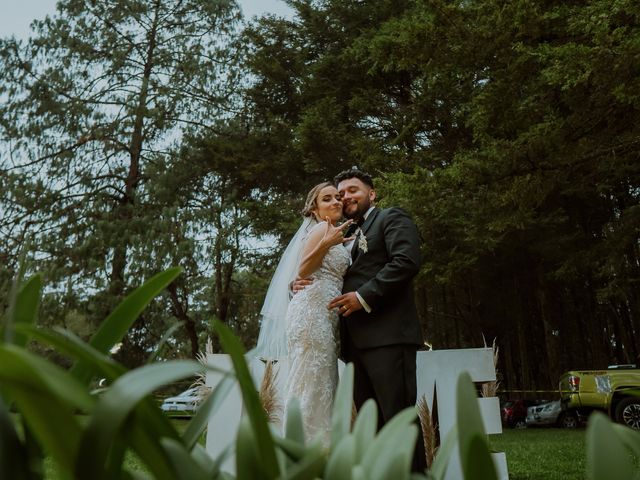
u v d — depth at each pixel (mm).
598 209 14906
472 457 373
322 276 2812
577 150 7512
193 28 17906
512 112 7867
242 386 420
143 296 514
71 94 16703
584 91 6965
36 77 16109
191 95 17375
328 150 14172
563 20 7398
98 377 503
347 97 15750
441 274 11352
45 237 14469
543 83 7672
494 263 15117
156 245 14328
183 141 16391
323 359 2701
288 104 17047
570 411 13312
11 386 316
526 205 8023
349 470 414
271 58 16484
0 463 347
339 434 623
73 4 16766
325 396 2660
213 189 17109
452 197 8664
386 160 12961
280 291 3172
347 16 15977
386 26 12883
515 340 19938
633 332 17812
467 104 11125
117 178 17109
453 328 20547
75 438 330
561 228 13750
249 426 459
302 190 15867
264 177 16281
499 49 7699
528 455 6098
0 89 15789
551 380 16219
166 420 434
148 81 16859
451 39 7797
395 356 2527
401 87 15414
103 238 14391
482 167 7789
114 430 313
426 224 9703
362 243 2850
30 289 503
